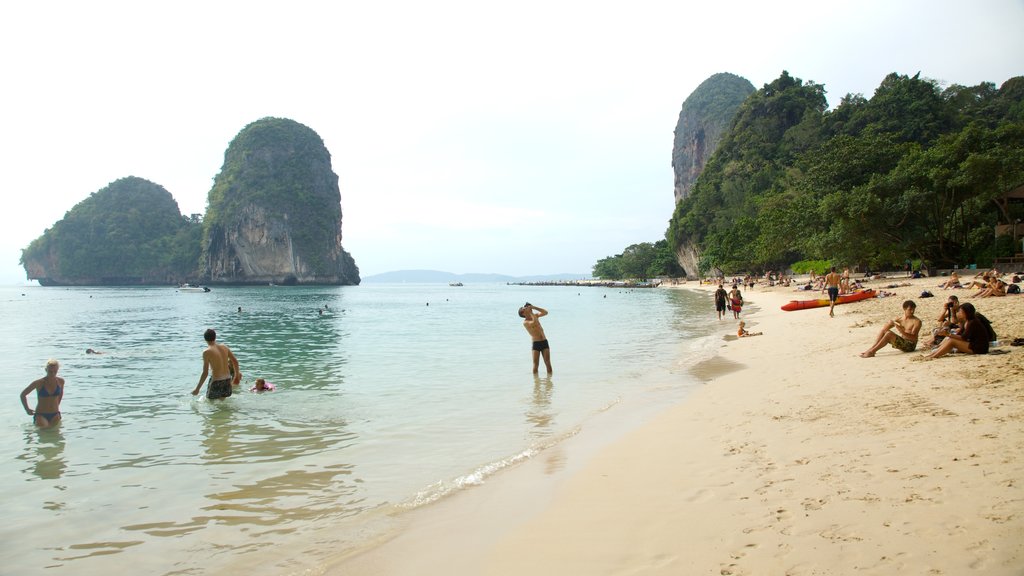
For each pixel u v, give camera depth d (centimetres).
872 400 776
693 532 421
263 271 17875
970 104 9306
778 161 10625
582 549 413
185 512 522
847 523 398
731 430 718
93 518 511
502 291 14112
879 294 2866
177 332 2819
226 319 3881
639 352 1650
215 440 769
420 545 442
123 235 19700
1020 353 956
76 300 7781
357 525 487
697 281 12025
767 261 7375
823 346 1437
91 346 2173
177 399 1076
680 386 1092
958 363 948
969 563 324
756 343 1667
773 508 446
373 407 963
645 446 685
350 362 1561
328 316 4166
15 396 1179
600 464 625
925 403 715
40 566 423
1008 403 659
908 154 4656
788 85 12812
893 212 4150
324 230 19000
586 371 1316
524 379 1230
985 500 403
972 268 4044
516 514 496
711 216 11631
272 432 808
